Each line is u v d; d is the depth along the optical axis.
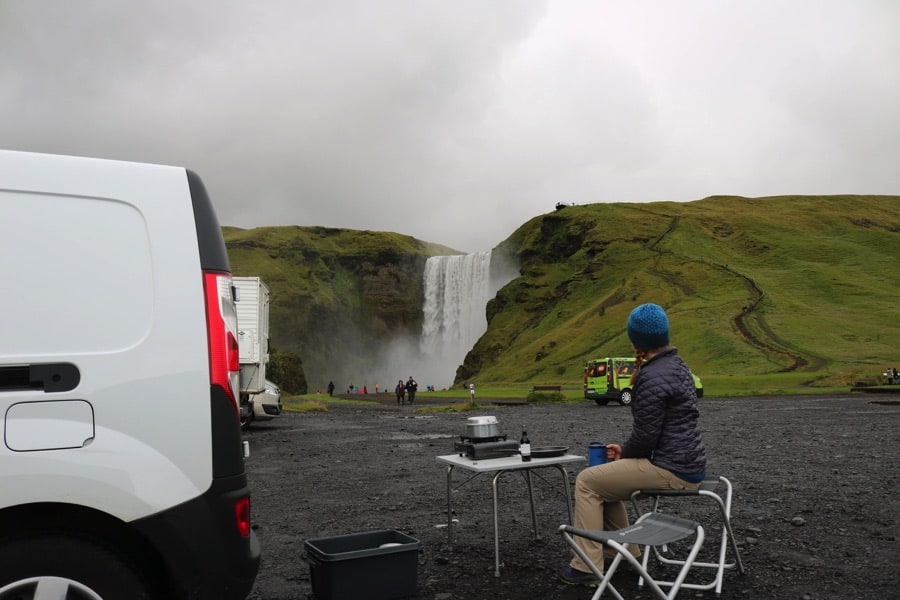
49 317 2.89
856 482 8.45
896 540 5.63
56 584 2.75
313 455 12.77
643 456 4.52
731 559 5.18
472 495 8.14
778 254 148.00
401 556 4.38
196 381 3.04
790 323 100.56
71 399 2.85
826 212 194.75
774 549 5.44
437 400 52.00
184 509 2.94
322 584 4.29
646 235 179.75
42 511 2.82
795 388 50.75
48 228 2.96
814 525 6.21
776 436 14.90
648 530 3.71
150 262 3.08
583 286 169.88
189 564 2.94
